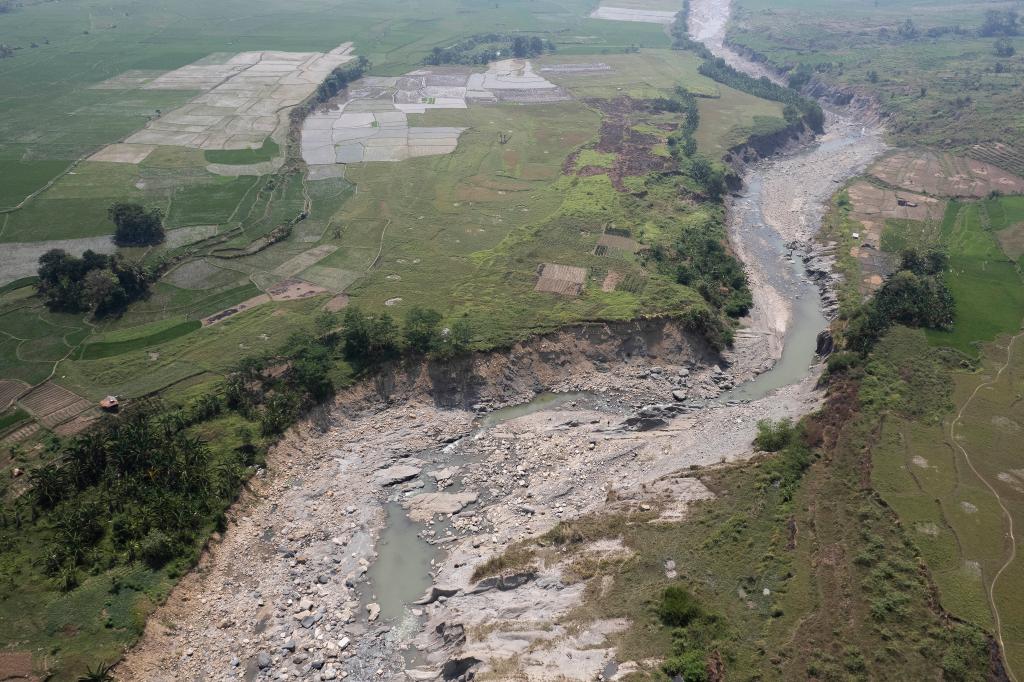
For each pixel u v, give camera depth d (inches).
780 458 2731.3
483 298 3873.0
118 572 2305.6
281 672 2140.7
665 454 2999.5
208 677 2121.1
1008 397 3026.6
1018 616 2026.3
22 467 2682.1
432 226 4795.8
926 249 4471.0
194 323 3639.3
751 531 2393.0
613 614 2106.3
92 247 4365.2
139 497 2536.9
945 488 2532.0
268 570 2484.0
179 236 4539.9
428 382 3324.3
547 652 2007.9
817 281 4421.8
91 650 2074.3
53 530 2407.7
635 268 4197.8
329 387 3169.3
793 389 3410.4
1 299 3796.8
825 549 2298.2
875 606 2068.2
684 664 1877.5
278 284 4040.4
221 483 2662.4
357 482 2876.5
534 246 4471.0
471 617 2219.5
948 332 3513.8
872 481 2568.9
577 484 2861.7
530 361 3469.5
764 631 2012.8
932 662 1911.9
